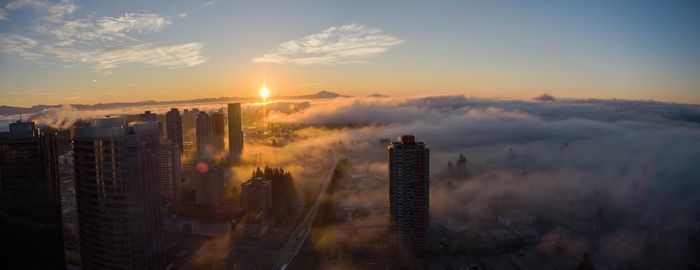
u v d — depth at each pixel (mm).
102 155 149125
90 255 158500
